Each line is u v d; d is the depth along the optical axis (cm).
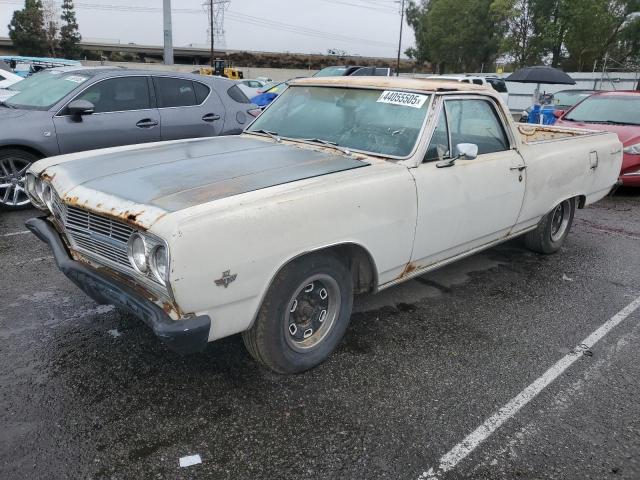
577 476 252
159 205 259
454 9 5069
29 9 5528
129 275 275
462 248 412
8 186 611
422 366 337
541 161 464
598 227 688
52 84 678
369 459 256
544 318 412
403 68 7906
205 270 246
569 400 309
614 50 4009
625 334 391
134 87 680
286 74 6169
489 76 2217
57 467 243
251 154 353
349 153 361
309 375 321
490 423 285
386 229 329
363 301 429
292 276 289
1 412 278
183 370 321
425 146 356
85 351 338
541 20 3731
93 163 339
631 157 828
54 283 439
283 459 254
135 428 270
